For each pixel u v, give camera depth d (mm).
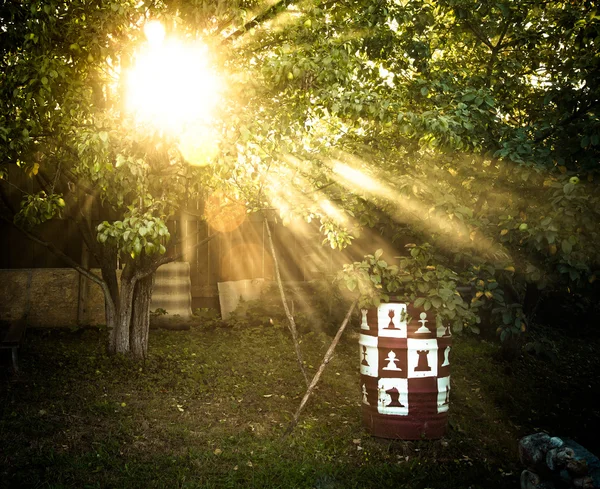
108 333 7836
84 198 8062
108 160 5594
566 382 8531
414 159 6414
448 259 6230
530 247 5324
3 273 9445
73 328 9094
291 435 5637
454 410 6809
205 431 5660
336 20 6879
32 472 4625
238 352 8453
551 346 7453
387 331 5559
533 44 7387
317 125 7094
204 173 6230
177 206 7168
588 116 6188
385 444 5582
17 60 6254
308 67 5629
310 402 6645
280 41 6719
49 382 6684
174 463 4941
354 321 9812
